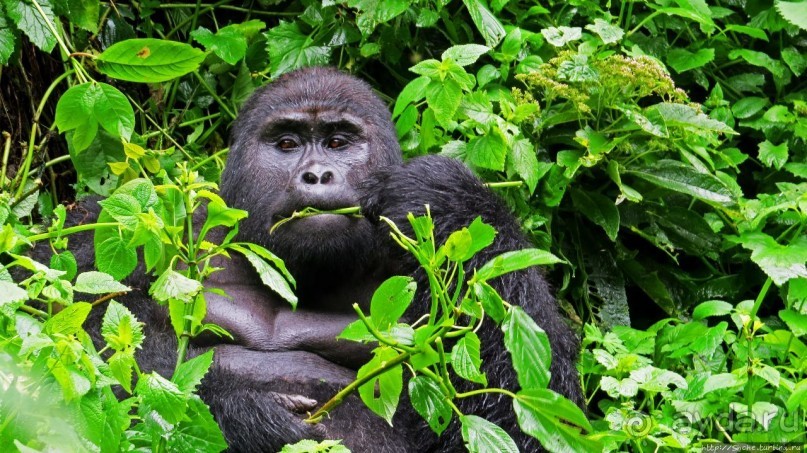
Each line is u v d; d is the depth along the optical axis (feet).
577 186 25.91
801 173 27.32
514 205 24.36
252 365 19.89
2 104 25.54
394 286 13.83
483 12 24.89
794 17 27.73
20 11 21.34
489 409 18.71
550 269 25.66
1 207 14.02
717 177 25.93
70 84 24.91
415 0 26.32
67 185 26.96
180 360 14.83
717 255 26.68
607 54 25.89
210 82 28.07
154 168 17.25
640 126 24.30
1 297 11.57
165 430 12.98
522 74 24.99
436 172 20.30
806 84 30.37
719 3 30.53
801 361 21.83
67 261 15.67
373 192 20.48
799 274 22.91
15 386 11.23
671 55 28.48
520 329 13.39
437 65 20.26
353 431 18.93
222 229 21.40
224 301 20.57
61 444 11.28
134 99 27.81
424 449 19.25
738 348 22.29
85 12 24.21
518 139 23.97
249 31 27.78
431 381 14.56
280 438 16.97
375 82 28.04
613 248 26.53
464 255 13.76
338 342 20.53
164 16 29.27
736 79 29.81
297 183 19.94
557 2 28.14
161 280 13.87
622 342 23.84
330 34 27.30
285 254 20.04
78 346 11.53
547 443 13.29
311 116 20.90
